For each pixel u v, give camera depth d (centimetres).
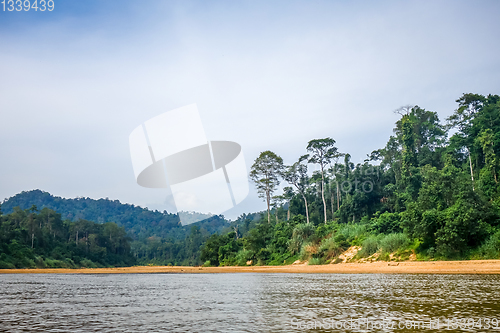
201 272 6206
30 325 1395
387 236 5000
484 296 1909
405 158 7000
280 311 1630
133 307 1858
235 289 2738
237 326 1323
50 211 14388
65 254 12825
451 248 4028
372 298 1958
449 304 1677
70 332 1264
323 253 5584
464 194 4272
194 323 1398
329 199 8844
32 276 5397
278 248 6619
